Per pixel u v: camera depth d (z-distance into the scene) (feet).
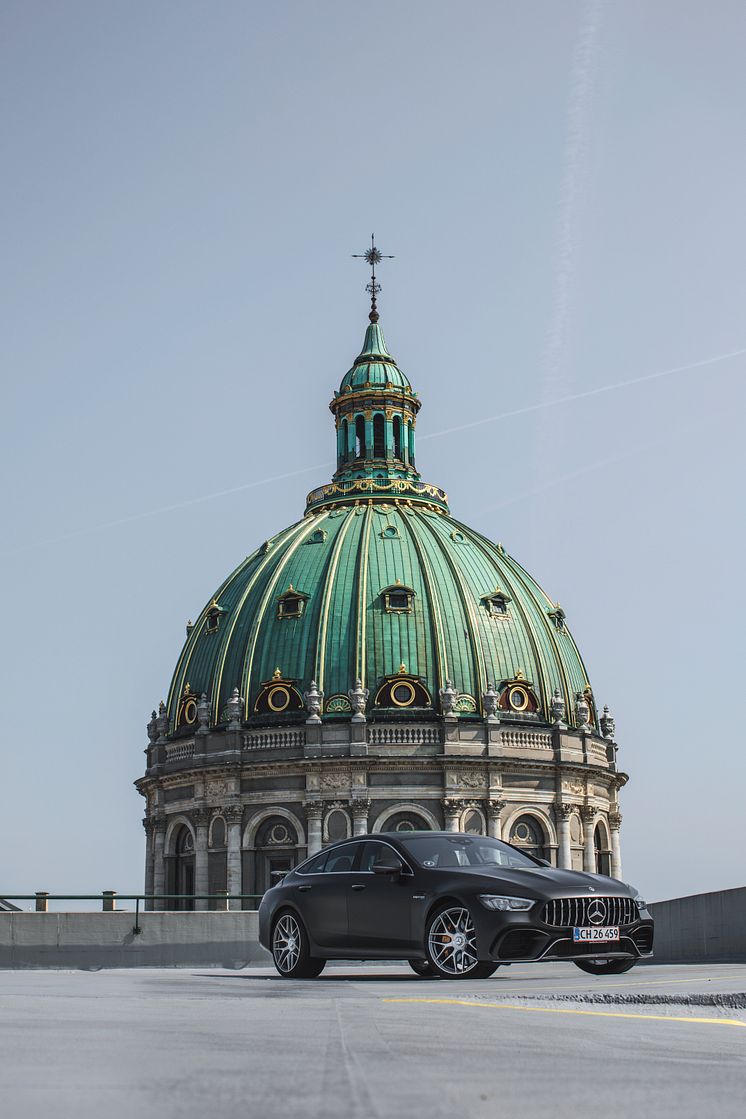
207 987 72.43
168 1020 47.78
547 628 375.04
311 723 339.57
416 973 90.33
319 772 337.52
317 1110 26.71
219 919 147.54
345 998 60.23
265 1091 29.48
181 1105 27.61
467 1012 50.98
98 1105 27.66
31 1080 31.48
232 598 378.12
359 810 334.24
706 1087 30.83
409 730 341.00
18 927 142.72
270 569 374.02
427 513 388.16
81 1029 44.06
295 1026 45.06
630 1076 32.58
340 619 354.54
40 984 78.18
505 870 79.05
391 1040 40.34
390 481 393.91
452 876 78.23
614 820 372.99
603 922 76.89
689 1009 52.13
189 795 353.10
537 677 360.89
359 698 341.82
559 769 348.59
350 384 413.80
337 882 83.82
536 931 74.49
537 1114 26.81
